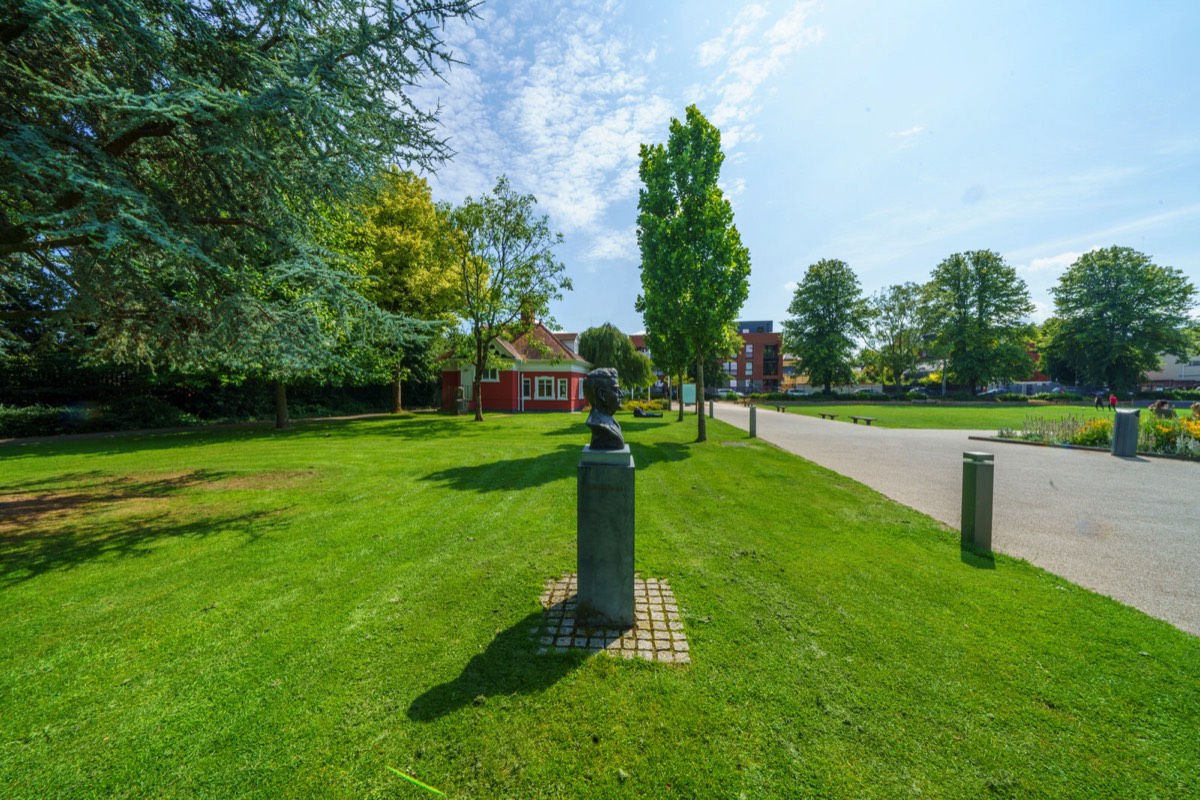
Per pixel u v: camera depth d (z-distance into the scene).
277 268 6.22
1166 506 6.73
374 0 5.53
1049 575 4.25
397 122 6.33
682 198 14.28
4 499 7.29
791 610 3.61
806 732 2.34
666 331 14.68
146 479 8.75
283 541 5.29
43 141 4.07
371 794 2.01
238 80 5.62
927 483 8.21
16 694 2.68
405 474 9.07
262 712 2.51
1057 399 42.50
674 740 2.30
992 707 2.50
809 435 16.38
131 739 2.33
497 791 2.02
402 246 22.12
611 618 3.38
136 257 5.85
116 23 4.37
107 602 3.83
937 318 46.91
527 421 22.47
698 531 5.54
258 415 24.12
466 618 3.53
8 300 7.55
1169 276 44.72
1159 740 2.26
